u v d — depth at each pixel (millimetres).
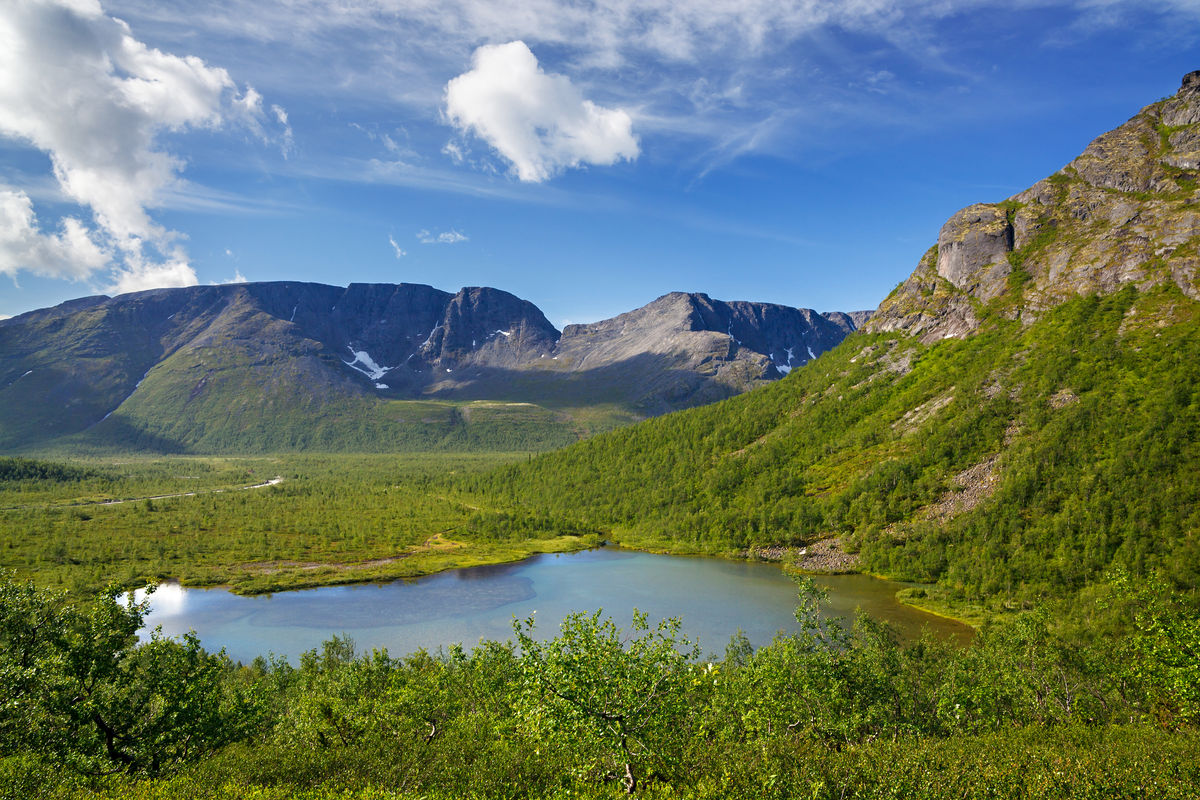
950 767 29672
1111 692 50375
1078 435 140875
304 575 157000
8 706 30312
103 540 179750
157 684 34844
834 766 29688
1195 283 170750
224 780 30391
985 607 116875
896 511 160000
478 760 33500
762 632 107125
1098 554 114688
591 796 27297
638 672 27250
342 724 42625
